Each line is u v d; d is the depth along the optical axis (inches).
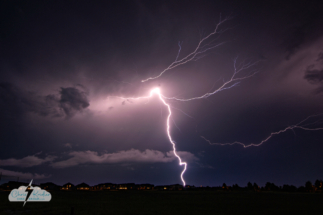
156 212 678.5
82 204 880.9
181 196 1579.7
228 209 778.2
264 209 779.4
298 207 844.6
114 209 727.7
